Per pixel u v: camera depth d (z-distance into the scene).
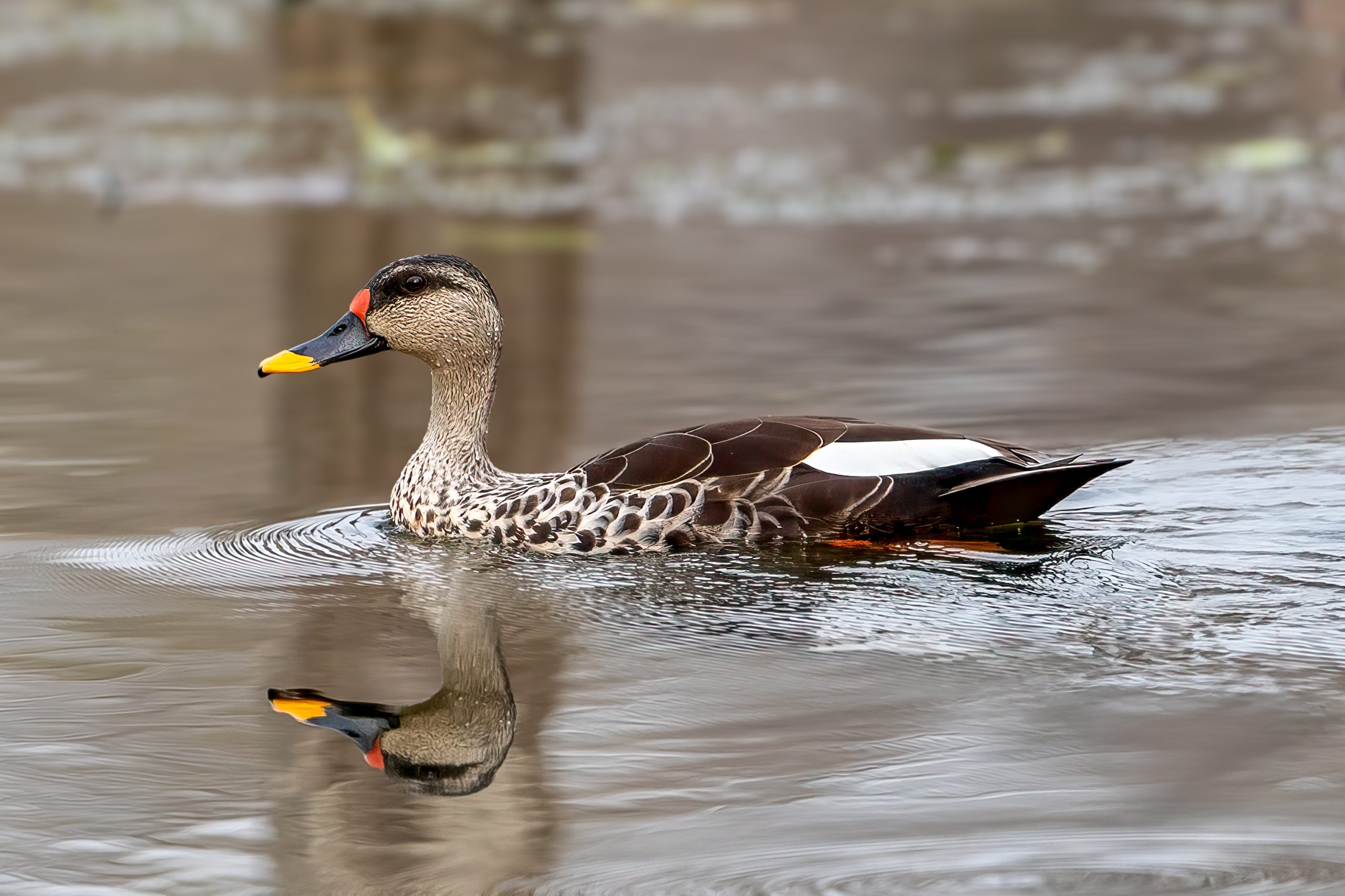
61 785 7.85
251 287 22.34
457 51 40.72
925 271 23.17
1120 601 10.22
